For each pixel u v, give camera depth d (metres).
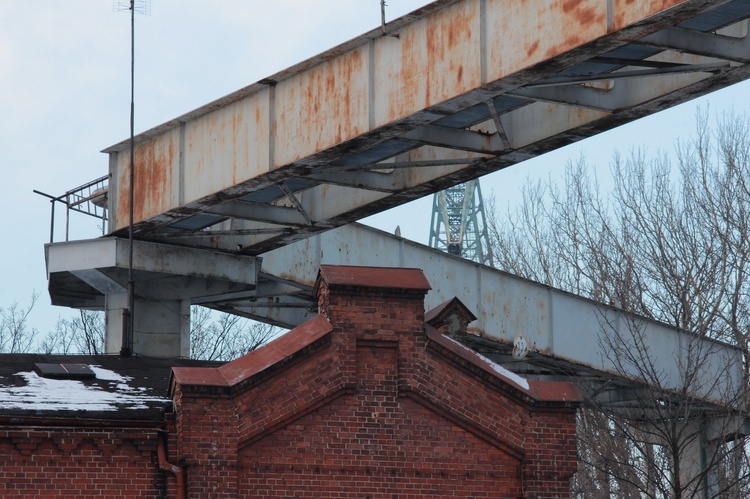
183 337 53.44
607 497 65.62
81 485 31.97
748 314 73.62
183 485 31.80
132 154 49.16
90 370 37.56
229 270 53.69
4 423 31.72
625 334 59.53
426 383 33.56
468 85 38.66
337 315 33.47
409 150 45.47
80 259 51.69
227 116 47.06
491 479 33.56
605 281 77.75
